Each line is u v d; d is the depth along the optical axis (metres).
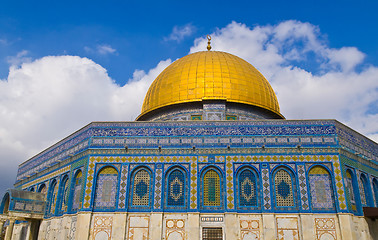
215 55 37.03
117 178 25.58
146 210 24.69
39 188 33.53
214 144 26.00
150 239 23.81
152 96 35.84
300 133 25.86
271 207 24.12
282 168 25.23
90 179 25.42
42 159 34.69
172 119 33.75
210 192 24.98
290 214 23.97
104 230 24.14
